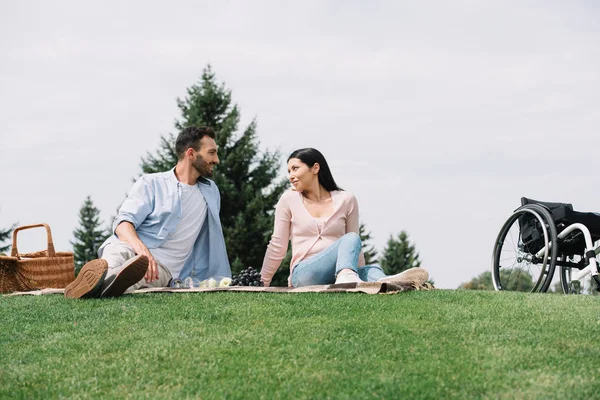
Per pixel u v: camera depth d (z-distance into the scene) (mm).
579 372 2377
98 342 2980
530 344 2773
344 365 2512
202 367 2551
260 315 3412
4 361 2777
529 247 5973
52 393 2365
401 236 38562
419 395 2176
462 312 3416
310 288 4324
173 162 19891
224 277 5477
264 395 2236
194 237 5422
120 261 4625
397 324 3154
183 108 21094
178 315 3479
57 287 6109
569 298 3955
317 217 4914
